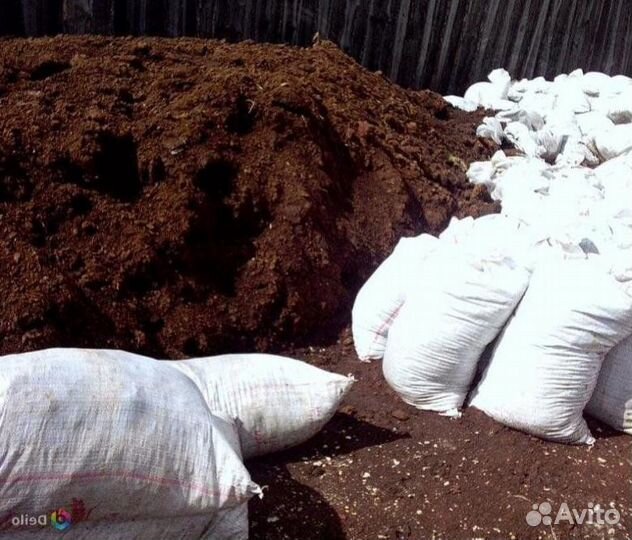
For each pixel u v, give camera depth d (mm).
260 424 2320
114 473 1826
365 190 3449
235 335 2896
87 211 2779
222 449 1944
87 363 1925
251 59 3807
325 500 2311
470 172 3932
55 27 4633
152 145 2922
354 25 5242
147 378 1970
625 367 2621
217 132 3037
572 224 3057
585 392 2559
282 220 3041
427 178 3750
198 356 2809
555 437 2600
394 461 2482
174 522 1955
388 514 2303
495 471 2490
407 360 2650
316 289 3043
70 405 1816
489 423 2643
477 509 2363
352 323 3029
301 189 3090
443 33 5484
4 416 1755
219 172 3004
